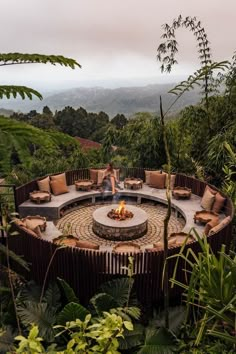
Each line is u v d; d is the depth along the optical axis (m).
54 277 6.04
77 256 5.77
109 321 2.39
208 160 11.09
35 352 2.26
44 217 9.25
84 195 11.23
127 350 4.10
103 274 5.74
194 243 5.80
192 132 12.66
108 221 9.25
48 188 10.89
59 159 14.39
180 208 10.05
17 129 1.33
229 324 3.28
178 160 13.02
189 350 3.78
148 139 12.80
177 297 5.86
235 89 10.77
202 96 11.59
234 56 10.39
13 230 6.50
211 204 9.59
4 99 1.59
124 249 7.16
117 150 14.66
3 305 4.38
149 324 4.53
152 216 10.68
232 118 11.23
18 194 9.91
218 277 3.25
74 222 10.12
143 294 5.81
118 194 11.56
